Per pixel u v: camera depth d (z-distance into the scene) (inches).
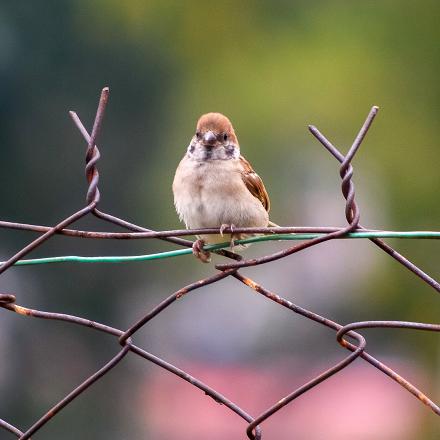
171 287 695.7
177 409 658.8
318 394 766.5
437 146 679.1
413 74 688.4
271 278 900.0
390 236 153.8
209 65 790.5
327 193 824.3
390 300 687.7
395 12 695.7
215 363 860.0
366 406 724.0
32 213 647.8
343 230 154.9
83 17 667.4
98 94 679.1
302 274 889.5
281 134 760.3
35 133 650.2
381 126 697.0
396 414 700.7
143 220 702.5
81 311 631.8
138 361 637.3
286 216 813.9
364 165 781.3
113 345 631.8
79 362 613.6
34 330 609.0
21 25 640.4
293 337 874.8
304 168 799.7
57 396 595.2
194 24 789.9
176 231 165.6
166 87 745.0
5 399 581.9
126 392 617.0
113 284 650.8
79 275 634.8
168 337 714.2
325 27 765.3
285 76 743.1
